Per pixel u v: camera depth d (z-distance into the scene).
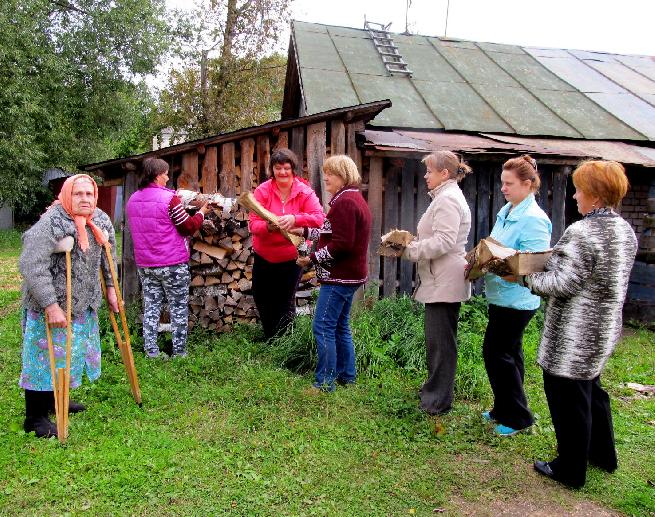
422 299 3.96
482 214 7.01
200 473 3.14
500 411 3.79
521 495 3.09
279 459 3.34
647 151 7.82
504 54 10.95
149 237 4.85
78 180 3.47
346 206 4.06
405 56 10.10
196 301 5.94
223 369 4.78
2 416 3.81
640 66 11.30
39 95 14.91
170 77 18.56
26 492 2.94
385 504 2.94
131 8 16.66
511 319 3.60
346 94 8.28
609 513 2.95
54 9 16.03
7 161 14.58
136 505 2.85
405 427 3.80
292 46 10.42
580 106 9.10
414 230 6.70
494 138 7.54
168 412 3.92
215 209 5.80
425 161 3.89
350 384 4.55
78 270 3.52
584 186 2.98
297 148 6.22
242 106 17.97
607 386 4.93
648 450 3.67
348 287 4.26
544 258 3.10
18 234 17.81
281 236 5.07
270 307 5.40
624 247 2.92
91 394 4.20
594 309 2.93
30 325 3.46
